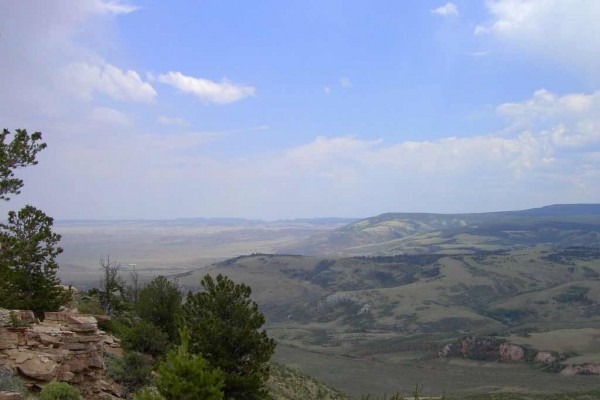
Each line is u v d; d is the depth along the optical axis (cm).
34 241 3394
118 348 3425
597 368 14538
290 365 14288
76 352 2531
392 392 11538
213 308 2864
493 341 17800
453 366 16550
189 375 2094
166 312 4047
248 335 2809
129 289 5688
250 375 2750
